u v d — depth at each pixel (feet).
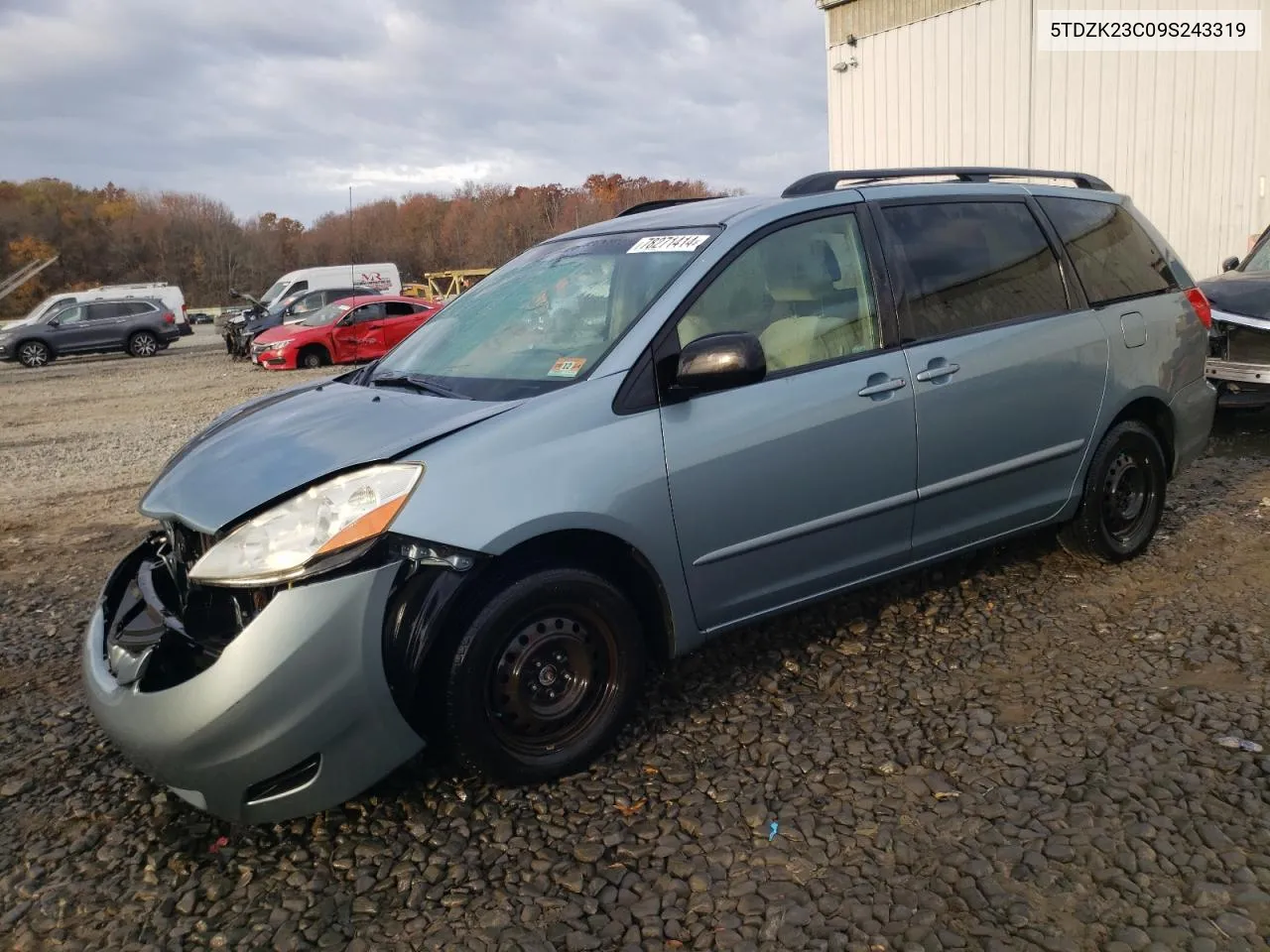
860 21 50.85
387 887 8.38
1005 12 44.55
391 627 8.66
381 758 8.85
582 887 8.23
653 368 10.16
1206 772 9.21
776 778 9.66
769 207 11.60
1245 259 27.48
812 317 11.37
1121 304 14.30
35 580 17.99
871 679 11.65
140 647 9.06
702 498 10.19
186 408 47.26
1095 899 7.63
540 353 10.88
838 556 11.51
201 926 8.02
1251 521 16.40
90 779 10.45
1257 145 38.65
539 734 9.68
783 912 7.73
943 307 12.39
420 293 131.54
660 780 9.77
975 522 12.74
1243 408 23.89
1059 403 13.23
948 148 47.98
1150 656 11.69
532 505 9.11
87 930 8.04
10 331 83.92
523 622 9.36
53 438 39.17
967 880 7.97
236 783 8.39
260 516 8.67
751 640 12.94
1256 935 7.11
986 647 12.32
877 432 11.39
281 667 8.24
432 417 9.70
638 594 10.41
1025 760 9.67
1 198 290.76
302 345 65.51
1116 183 42.68
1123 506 14.60
